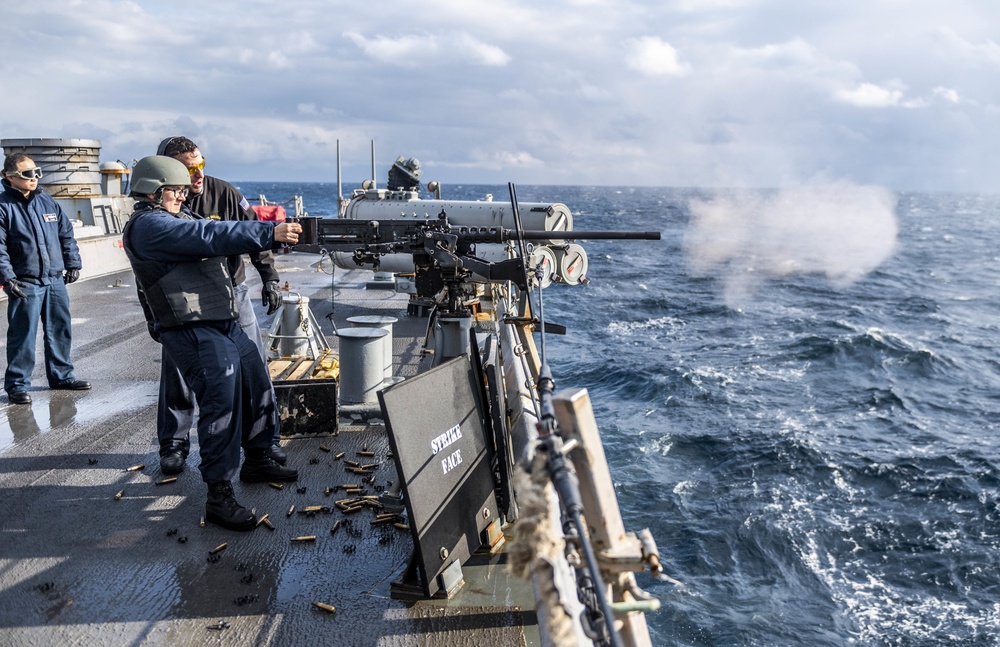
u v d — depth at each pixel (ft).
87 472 16.61
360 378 19.38
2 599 11.48
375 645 10.28
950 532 36.58
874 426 53.93
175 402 16.49
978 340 93.91
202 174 15.76
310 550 13.01
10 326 21.56
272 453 15.87
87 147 52.60
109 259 50.52
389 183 38.34
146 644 10.36
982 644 27.55
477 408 13.10
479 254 31.58
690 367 67.62
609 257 203.00
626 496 39.09
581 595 5.32
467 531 12.04
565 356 73.05
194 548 13.12
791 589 30.71
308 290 42.70
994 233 340.39
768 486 41.11
